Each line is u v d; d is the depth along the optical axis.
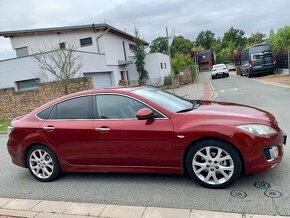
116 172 4.53
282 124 7.51
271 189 3.80
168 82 26.00
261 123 3.90
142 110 4.17
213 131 3.84
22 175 5.60
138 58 28.20
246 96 13.98
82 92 4.86
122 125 4.34
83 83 14.26
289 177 4.09
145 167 4.30
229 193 3.82
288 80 18.52
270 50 24.23
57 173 4.97
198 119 4.01
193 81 31.94
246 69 27.25
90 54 20.59
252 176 4.23
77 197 4.25
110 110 4.55
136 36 28.58
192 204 3.64
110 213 3.59
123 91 4.58
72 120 4.77
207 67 75.50
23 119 5.27
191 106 4.72
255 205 3.45
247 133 3.76
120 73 26.86
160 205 3.71
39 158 5.07
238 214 3.28
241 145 3.76
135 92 4.58
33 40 24.08
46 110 5.08
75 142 4.68
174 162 4.12
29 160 5.16
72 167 4.82
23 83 19.92
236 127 3.80
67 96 4.95
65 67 15.89
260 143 3.76
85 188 4.55
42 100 14.73
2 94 15.09
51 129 4.84
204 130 3.88
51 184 4.92
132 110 4.41
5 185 5.12
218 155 3.92
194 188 4.09
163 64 31.03
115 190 4.33
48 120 4.98
